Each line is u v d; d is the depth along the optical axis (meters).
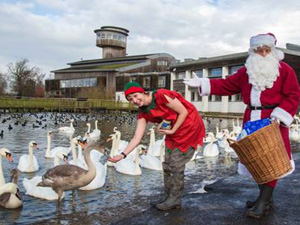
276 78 4.46
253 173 4.22
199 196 5.63
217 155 12.78
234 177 7.25
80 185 6.30
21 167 9.52
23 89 76.75
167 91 4.33
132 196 7.12
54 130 22.23
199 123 4.66
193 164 11.09
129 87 4.34
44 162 10.93
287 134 4.57
